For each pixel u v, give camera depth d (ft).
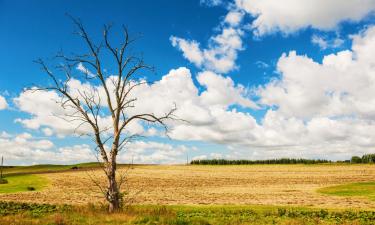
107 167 83.46
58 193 175.01
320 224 72.02
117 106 82.99
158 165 571.28
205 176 331.36
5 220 73.26
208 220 76.18
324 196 150.00
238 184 241.55
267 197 148.05
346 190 171.94
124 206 87.56
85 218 76.13
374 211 90.79
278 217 80.94
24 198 147.13
